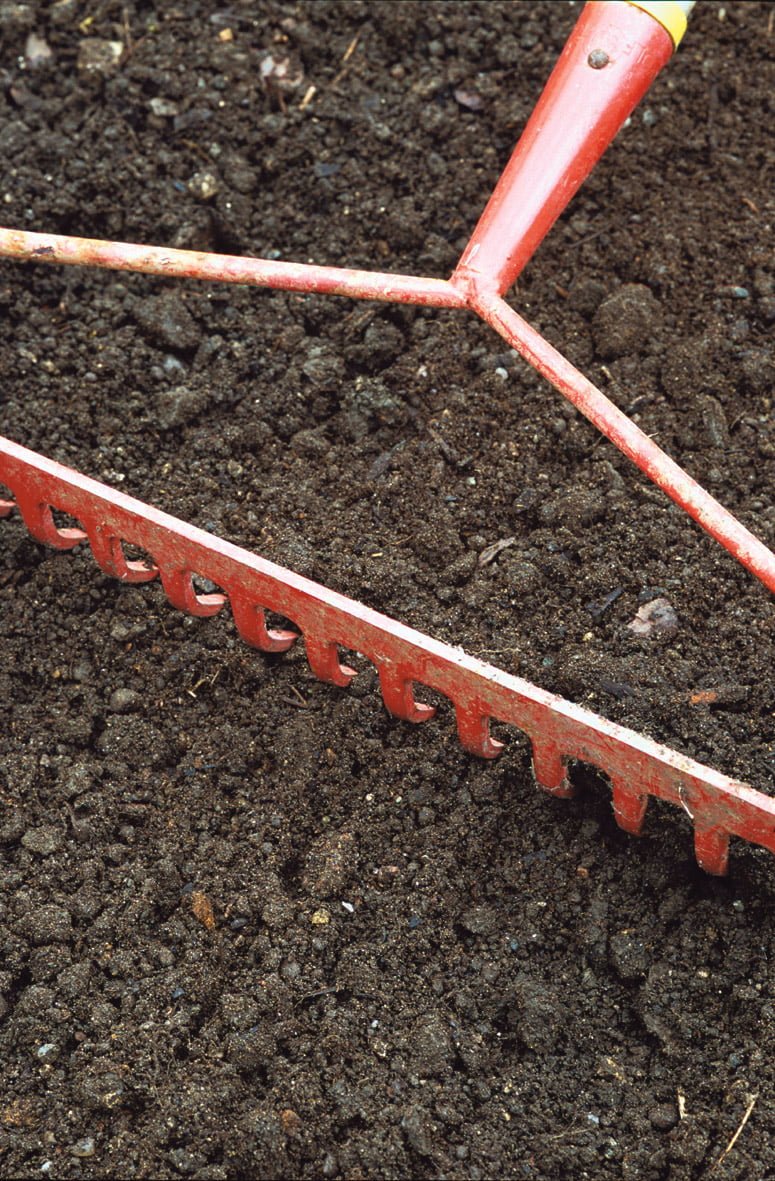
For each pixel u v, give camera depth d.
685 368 1.04
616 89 0.95
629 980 0.92
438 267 1.08
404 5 1.13
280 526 1.01
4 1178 0.89
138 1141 0.89
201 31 1.13
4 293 1.06
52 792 0.96
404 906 0.94
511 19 1.13
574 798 0.95
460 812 0.95
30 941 0.93
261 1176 0.89
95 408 1.04
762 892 0.93
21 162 1.09
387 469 1.03
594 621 0.99
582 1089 0.91
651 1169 0.89
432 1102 0.90
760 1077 0.90
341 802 0.96
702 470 1.02
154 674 0.99
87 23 1.13
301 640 0.99
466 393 1.04
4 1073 0.91
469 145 1.10
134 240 1.09
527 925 0.93
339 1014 0.91
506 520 1.01
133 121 1.11
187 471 1.03
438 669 0.92
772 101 1.11
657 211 1.08
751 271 1.07
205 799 0.96
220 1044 0.91
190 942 0.93
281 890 0.94
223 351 1.05
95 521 0.96
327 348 1.05
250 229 1.09
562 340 1.05
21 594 1.00
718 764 0.95
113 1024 0.91
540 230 0.94
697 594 0.99
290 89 1.12
